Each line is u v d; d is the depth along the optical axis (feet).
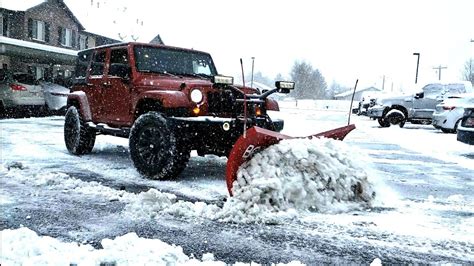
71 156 25.13
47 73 93.35
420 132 51.83
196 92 18.02
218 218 13.00
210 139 17.67
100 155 25.76
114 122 22.13
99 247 10.61
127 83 20.89
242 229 12.21
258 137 13.88
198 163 23.90
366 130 54.29
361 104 91.15
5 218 12.78
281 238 11.60
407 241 11.59
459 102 43.83
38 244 9.79
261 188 13.47
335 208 14.15
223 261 10.02
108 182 18.25
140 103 20.15
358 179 15.05
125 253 9.48
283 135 14.82
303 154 14.30
